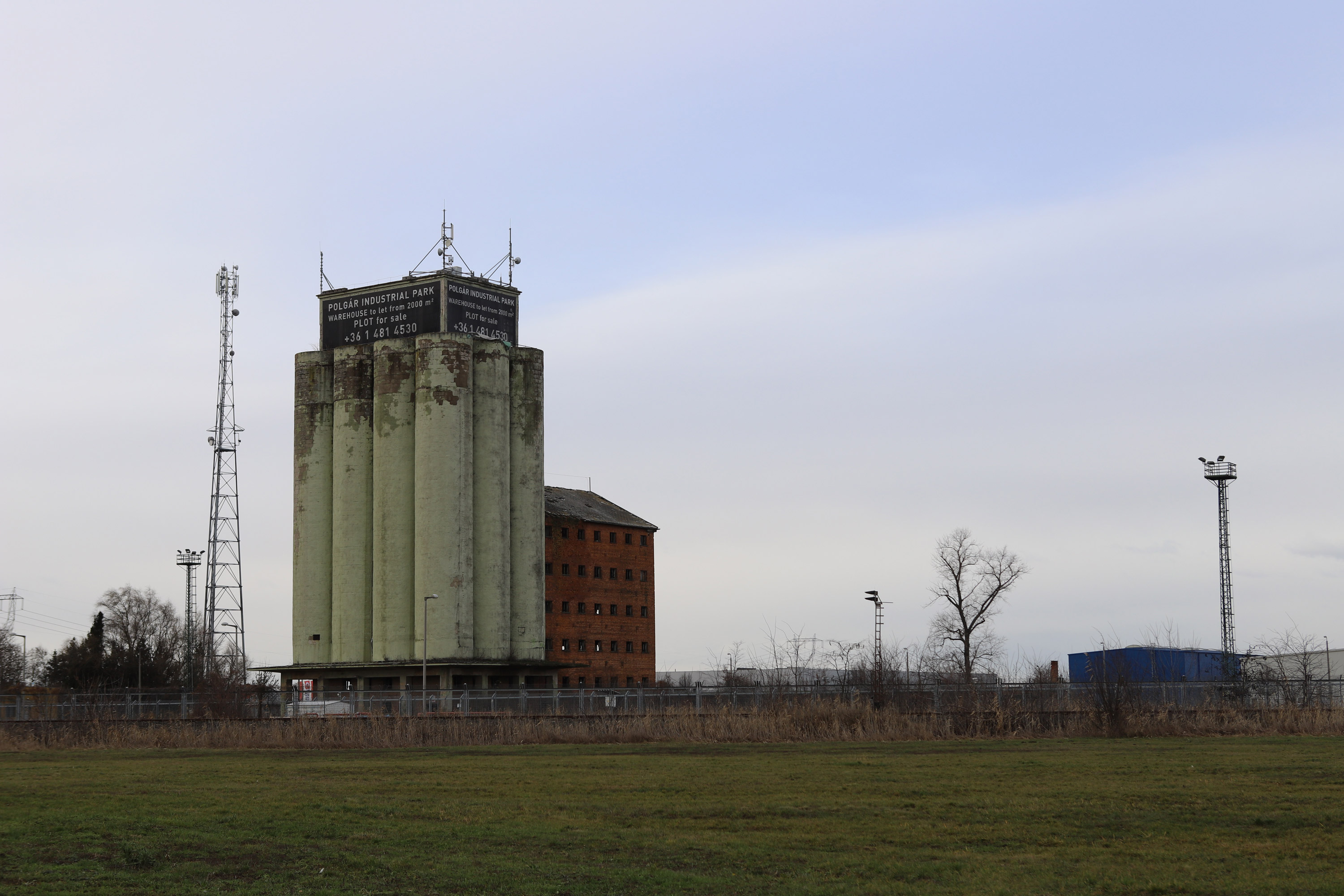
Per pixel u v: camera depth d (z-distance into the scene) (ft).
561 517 436.76
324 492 366.22
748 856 59.31
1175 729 150.82
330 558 364.17
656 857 59.11
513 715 186.29
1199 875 53.42
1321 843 61.57
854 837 64.85
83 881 53.62
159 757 138.82
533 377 375.04
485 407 358.84
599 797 84.74
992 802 78.54
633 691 208.13
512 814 75.51
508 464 364.17
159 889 51.85
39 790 92.73
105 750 157.28
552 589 432.66
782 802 80.38
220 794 88.63
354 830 68.03
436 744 156.35
